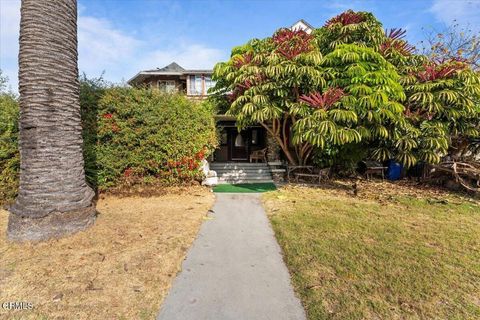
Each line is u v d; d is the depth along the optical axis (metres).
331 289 2.51
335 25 7.55
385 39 7.68
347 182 9.04
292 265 3.01
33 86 3.30
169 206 5.57
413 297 2.38
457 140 8.79
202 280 2.70
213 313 2.19
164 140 6.69
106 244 3.40
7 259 2.93
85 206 3.80
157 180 6.90
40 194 3.38
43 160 3.38
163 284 2.59
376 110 6.22
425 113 7.35
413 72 7.52
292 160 10.05
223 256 3.28
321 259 3.14
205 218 4.86
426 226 4.38
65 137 3.55
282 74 6.71
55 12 3.41
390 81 6.30
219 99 8.97
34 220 3.34
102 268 2.83
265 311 2.22
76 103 3.74
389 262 3.05
